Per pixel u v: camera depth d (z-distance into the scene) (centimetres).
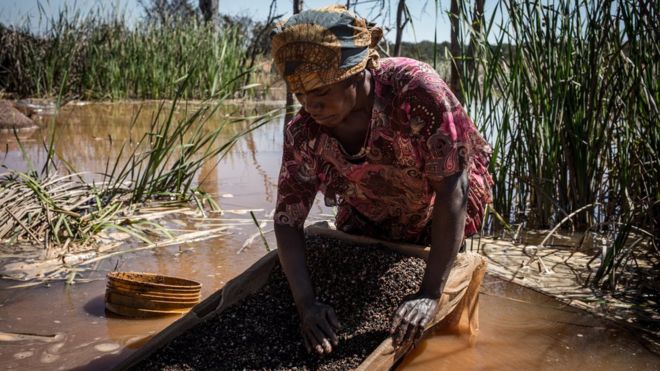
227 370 202
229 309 228
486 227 381
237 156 611
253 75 1234
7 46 1072
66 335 240
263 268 239
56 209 356
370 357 189
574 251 320
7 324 247
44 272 302
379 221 247
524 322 255
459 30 352
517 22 347
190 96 1123
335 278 234
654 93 325
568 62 344
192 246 344
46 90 1070
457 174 195
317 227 256
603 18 326
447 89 193
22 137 700
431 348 234
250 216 403
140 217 389
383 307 223
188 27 1191
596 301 274
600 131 350
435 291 200
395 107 193
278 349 211
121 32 1135
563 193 376
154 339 209
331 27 171
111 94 1102
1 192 384
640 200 316
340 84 178
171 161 573
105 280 295
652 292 282
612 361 224
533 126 373
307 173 217
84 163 557
